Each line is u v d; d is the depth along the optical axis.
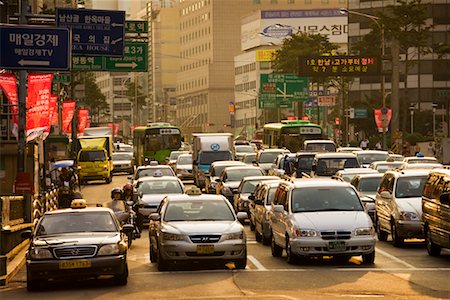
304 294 32.81
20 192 53.25
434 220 43.22
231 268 41.34
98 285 37.00
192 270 40.97
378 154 95.75
